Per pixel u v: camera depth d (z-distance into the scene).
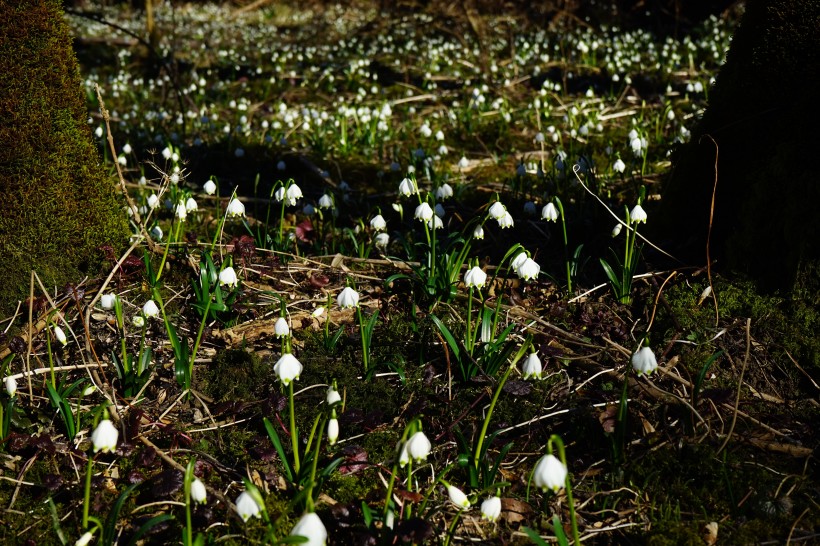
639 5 5.70
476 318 1.47
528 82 3.76
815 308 1.40
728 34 4.51
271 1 7.82
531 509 1.16
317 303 1.51
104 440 1.03
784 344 1.38
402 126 2.96
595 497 1.18
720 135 1.53
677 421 1.27
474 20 4.29
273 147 2.66
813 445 1.25
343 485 1.19
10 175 1.43
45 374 1.33
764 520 1.14
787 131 1.45
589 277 1.59
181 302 1.50
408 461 1.03
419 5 4.96
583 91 3.54
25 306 1.43
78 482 1.18
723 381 1.35
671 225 1.60
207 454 1.22
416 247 1.71
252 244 1.58
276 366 1.13
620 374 1.34
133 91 4.03
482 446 1.20
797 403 1.32
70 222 1.48
